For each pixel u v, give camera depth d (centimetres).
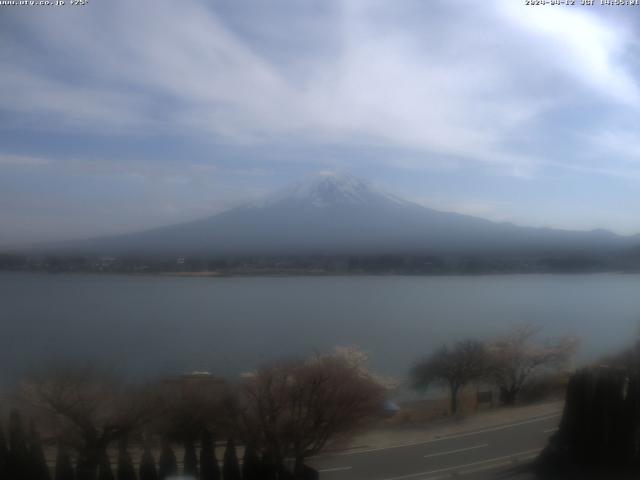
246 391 1429
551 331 2958
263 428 1330
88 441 1399
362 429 1561
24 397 1518
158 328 4059
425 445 1547
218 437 1442
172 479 1184
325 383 1466
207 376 1906
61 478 1161
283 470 1293
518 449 1500
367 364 2461
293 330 3956
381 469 1366
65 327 4062
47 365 1908
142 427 1456
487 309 4600
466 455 1453
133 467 1219
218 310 5119
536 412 1883
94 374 1783
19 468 1144
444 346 2525
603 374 1432
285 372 1487
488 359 2327
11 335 3641
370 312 4881
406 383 2383
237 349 3027
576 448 1413
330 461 1438
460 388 2322
